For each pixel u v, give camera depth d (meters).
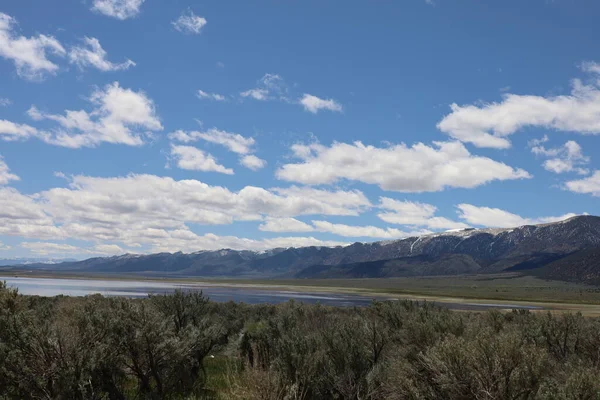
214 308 30.34
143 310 11.97
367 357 12.66
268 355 13.66
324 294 148.75
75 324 10.98
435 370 9.04
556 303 111.31
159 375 12.06
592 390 7.33
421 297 126.25
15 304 13.14
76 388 9.56
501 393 8.21
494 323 16.19
